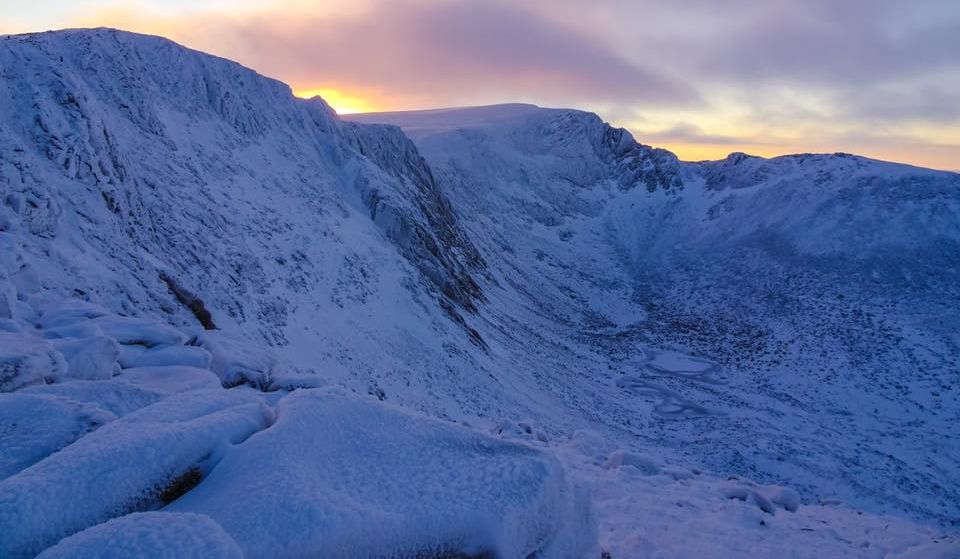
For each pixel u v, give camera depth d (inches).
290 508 99.3
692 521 243.9
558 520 124.1
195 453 115.5
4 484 96.2
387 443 126.5
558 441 435.2
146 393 168.6
